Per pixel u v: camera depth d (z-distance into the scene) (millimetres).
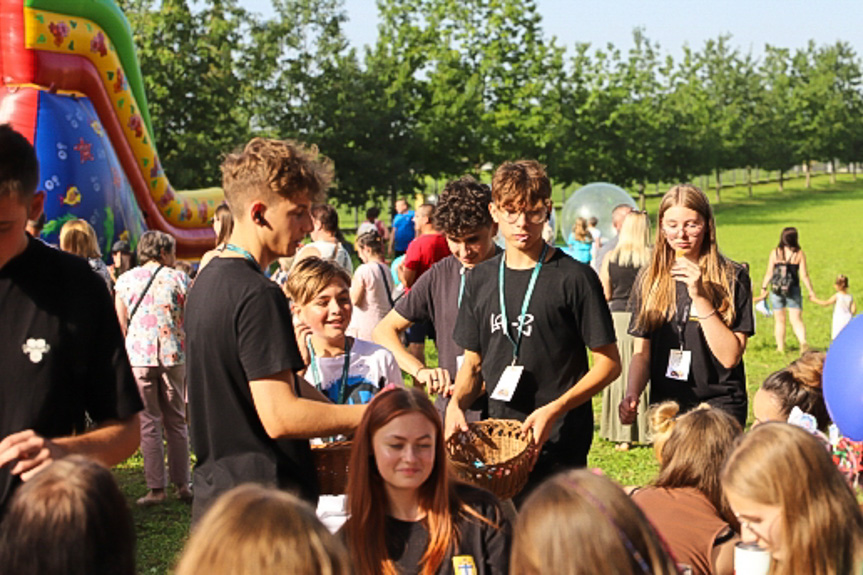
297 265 4855
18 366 2914
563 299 4289
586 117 50312
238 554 2049
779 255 14211
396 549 3182
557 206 52375
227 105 36781
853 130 81875
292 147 3424
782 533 2744
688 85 68625
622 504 2289
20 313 2924
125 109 14734
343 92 41031
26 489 2262
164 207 16172
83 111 13383
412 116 43719
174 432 7465
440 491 3197
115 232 13555
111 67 14211
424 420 3166
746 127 69312
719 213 59000
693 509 3666
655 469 8086
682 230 4844
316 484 3510
